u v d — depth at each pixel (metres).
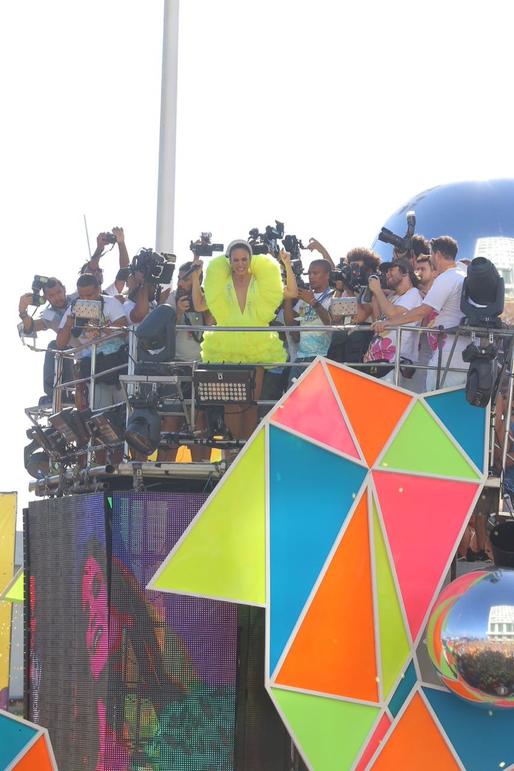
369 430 34.53
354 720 33.06
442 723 33.25
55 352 42.78
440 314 36.75
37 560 40.88
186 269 40.69
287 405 34.03
